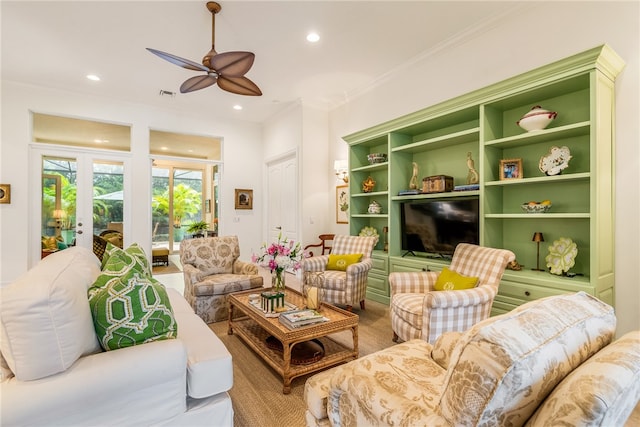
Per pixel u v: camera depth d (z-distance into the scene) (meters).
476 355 0.79
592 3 2.55
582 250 2.67
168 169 7.93
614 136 2.46
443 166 3.84
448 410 0.86
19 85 4.54
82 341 1.23
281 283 2.65
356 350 2.31
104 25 3.21
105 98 5.11
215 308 3.29
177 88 4.76
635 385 0.72
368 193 4.47
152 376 1.29
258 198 6.61
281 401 1.94
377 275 4.12
